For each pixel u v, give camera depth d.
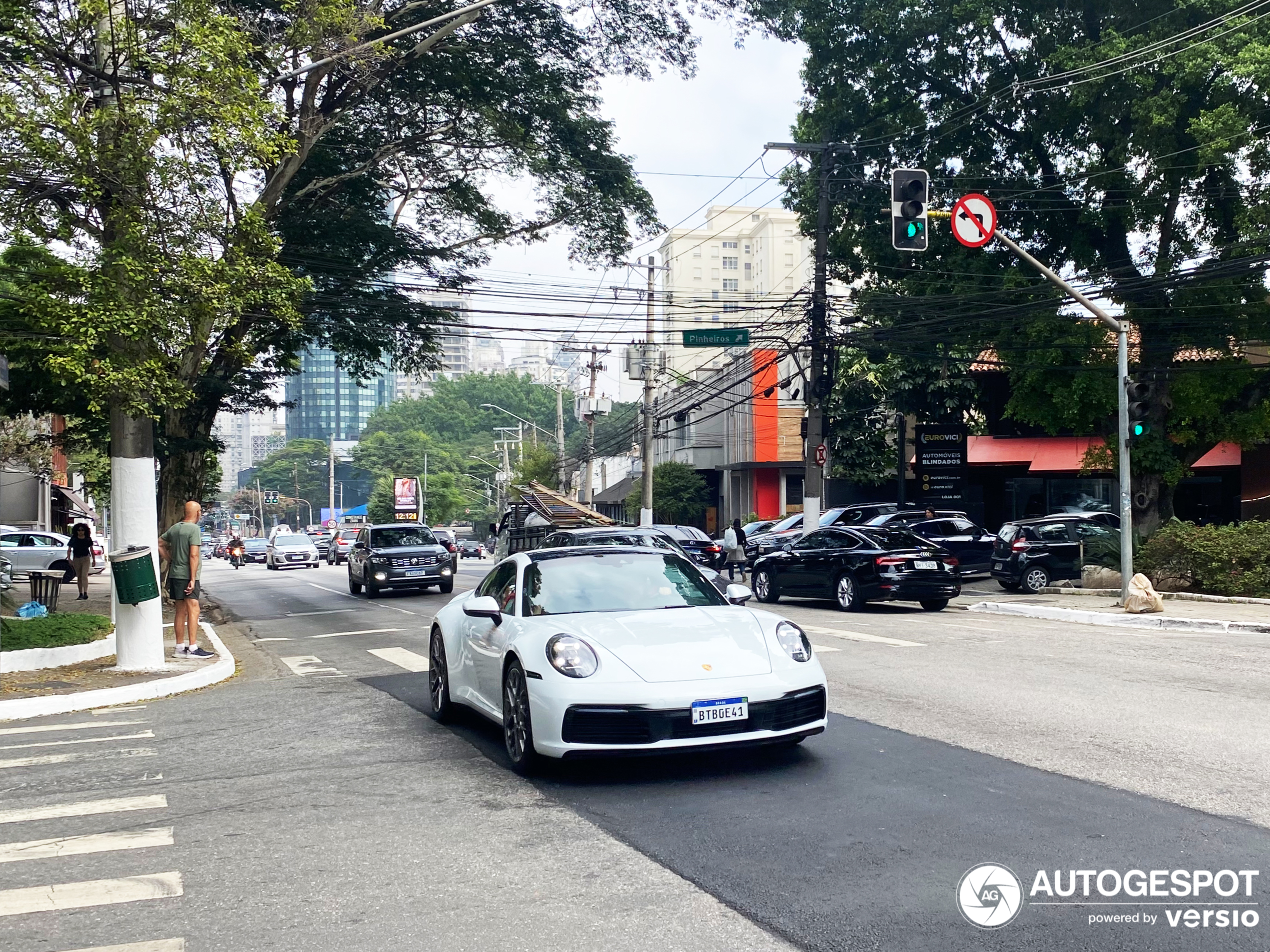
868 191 26.44
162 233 11.73
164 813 6.07
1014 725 7.88
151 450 12.38
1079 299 17.95
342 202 23.81
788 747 7.18
